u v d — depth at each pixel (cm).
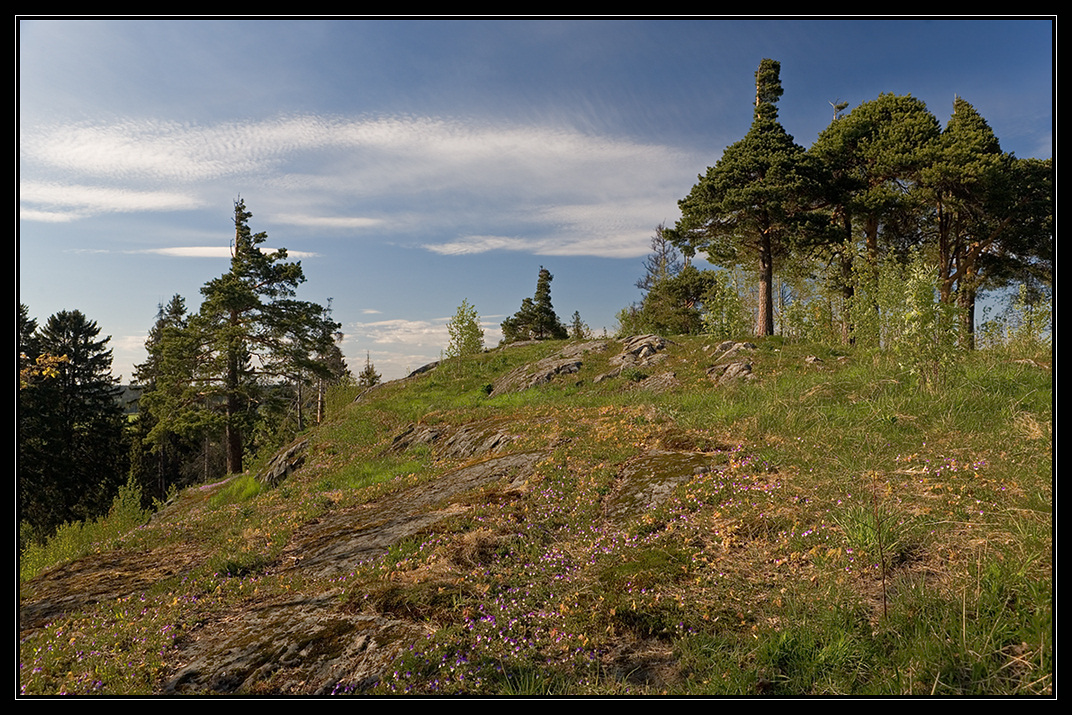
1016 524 459
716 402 1158
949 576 423
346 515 939
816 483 626
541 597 504
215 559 767
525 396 1939
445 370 2895
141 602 626
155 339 5653
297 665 432
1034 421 741
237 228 3359
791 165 2550
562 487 789
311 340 3378
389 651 427
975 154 2358
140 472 4741
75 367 4162
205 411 3073
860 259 2216
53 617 629
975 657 338
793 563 486
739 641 398
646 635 429
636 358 2092
